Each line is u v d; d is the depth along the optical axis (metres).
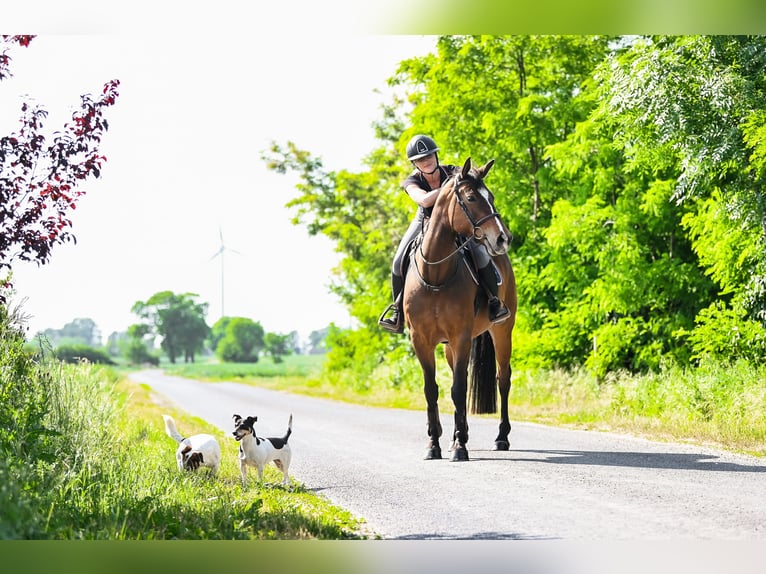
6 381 9.51
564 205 22.38
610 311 22.19
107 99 9.41
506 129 24.61
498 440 13.05
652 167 20.05
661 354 21.50
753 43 15.89
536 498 8.80
